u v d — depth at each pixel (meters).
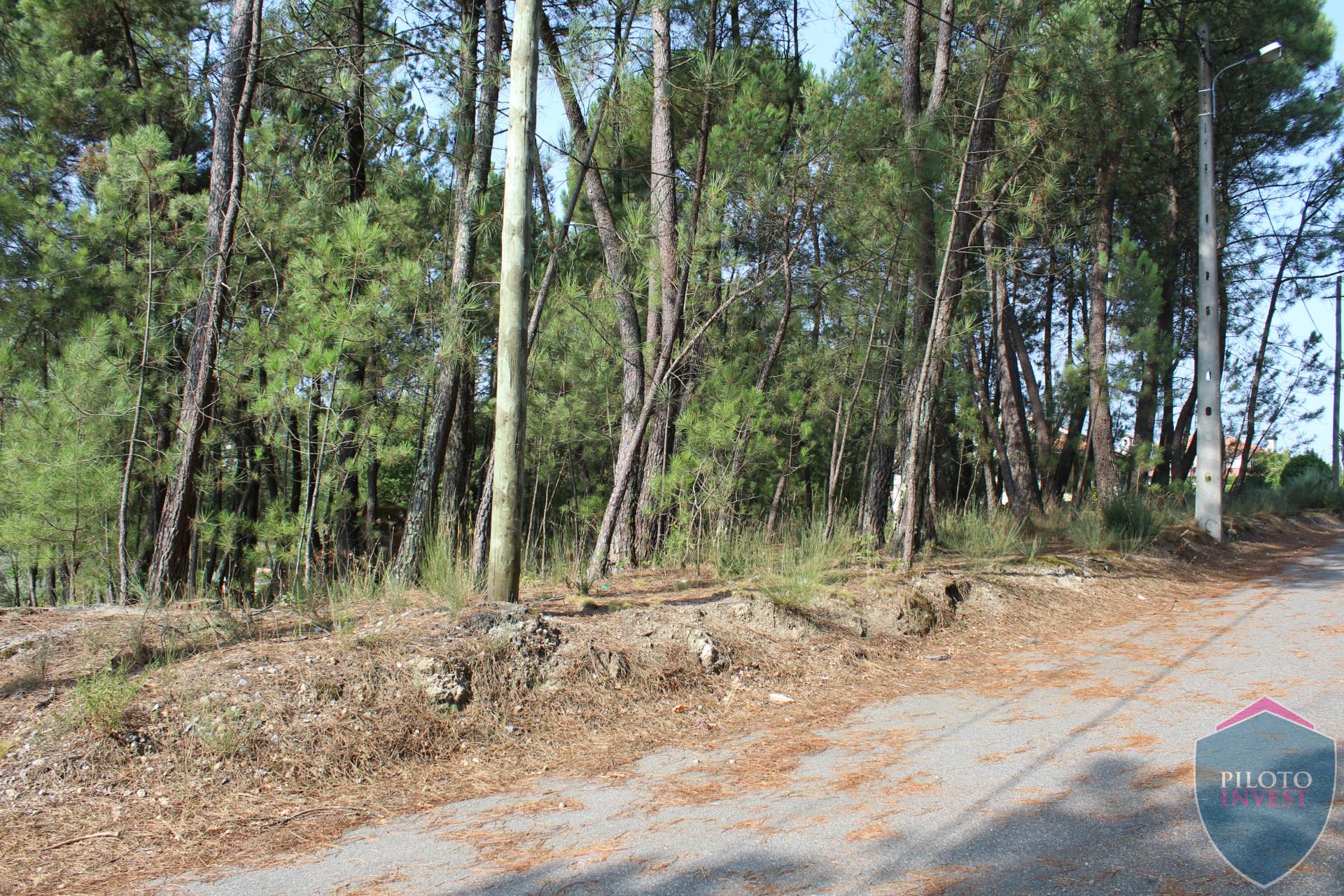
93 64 11.56
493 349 11.70
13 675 5.53
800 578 7.86
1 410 9.34
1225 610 9.33
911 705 6.06
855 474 18.17
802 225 10.22
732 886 3.33
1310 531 20.88
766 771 4.79
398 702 5.39
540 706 5.74
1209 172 15.41
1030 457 18.16
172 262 10.22
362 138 11.74
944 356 10.88
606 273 10.92
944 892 3.14
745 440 10.34
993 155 9.71
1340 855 3.24
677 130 13.33
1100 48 11.55
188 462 8.05
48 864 3.83
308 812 4.43
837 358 13.02
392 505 14.80
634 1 8.32
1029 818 3.80
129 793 4.45
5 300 10.12
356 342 7.81
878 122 9.75
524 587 8.51
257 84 9.15
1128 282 15.89
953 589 8.94
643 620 6.89
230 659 5.56
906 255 10.58
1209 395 15.36
